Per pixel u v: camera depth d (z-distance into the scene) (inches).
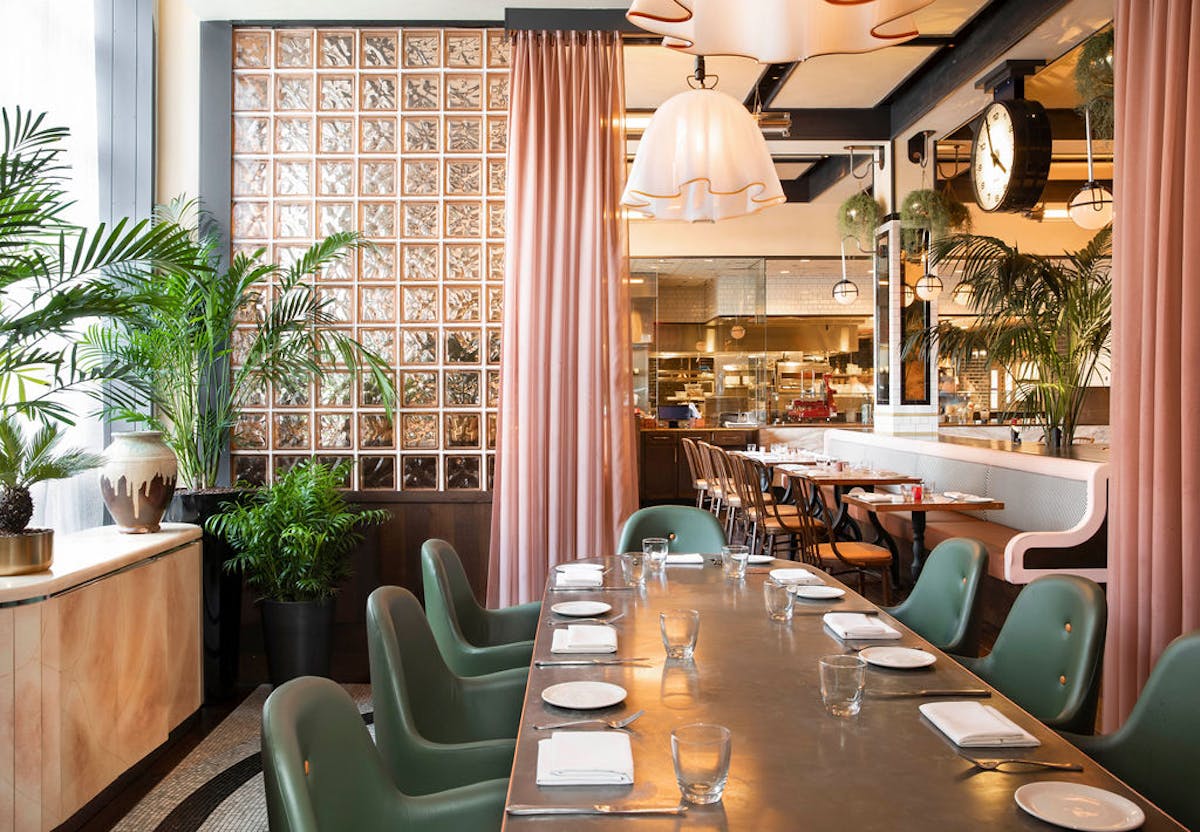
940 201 316.8
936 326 334.3
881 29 93.7
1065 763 62.9
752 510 306.7
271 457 205.9
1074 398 255.1
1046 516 222.2
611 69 203.8
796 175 443.2
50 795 116.9
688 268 489.4
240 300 192.4
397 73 207.3
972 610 116.1
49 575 120.3
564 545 200.4
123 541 150.8
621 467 201.0
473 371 207.9
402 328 207.6
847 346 510.6
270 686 191.6
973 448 268.5
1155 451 133.6
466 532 208.2
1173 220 131.5
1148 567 136.9
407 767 83.4
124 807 132.6
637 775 61.4
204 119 204.2
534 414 199.3
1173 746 75.4
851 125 327.3
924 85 293.4
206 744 158.1
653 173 133.3
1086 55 215.2
